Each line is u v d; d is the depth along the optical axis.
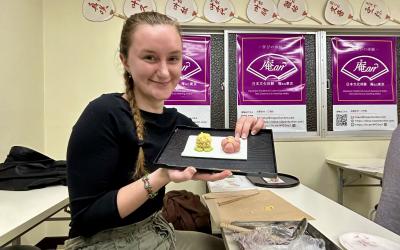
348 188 2.71
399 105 2.74
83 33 2.54
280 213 1.07
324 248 0.81
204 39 2.65
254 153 0.87
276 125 2.70
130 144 0.86
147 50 0.83
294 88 2.71
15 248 1.37
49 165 1.61
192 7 2.59
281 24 2.65
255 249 0.80
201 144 0.88
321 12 2.69
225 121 2.66
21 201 1.19
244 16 2.65
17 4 2.12
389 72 2.73
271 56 2.70
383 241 0.85
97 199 0.79
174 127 1.06
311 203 1.25
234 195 1.31
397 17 2.75
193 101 2.65
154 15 0.90
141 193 0.75
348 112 2.74
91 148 0.79
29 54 2.29
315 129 2.73
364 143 2.73
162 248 0.96
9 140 2.02
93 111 0.81
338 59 2.73
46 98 2.54
